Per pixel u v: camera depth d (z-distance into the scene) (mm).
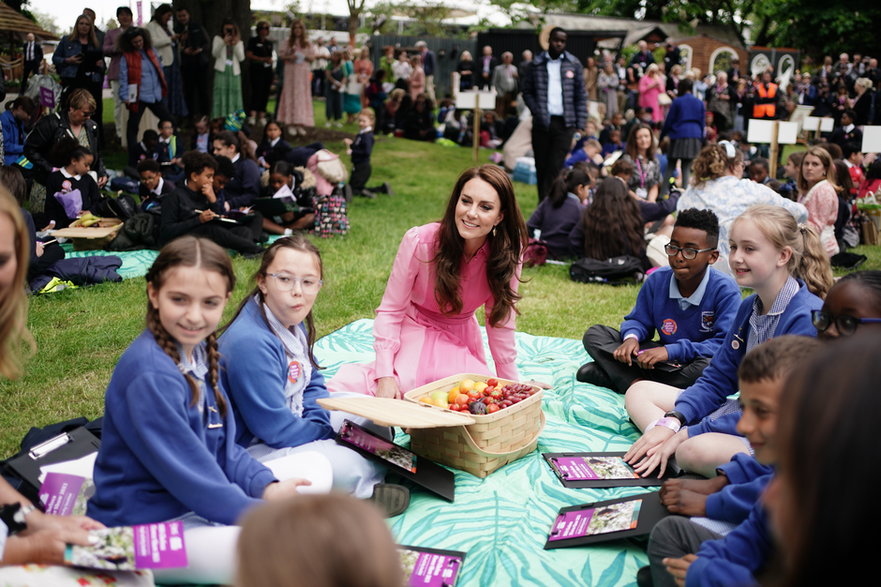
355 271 7484
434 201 12141
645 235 8344
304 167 9258
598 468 3592
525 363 5145
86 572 2350
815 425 1173
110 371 4863
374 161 15562
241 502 2611
